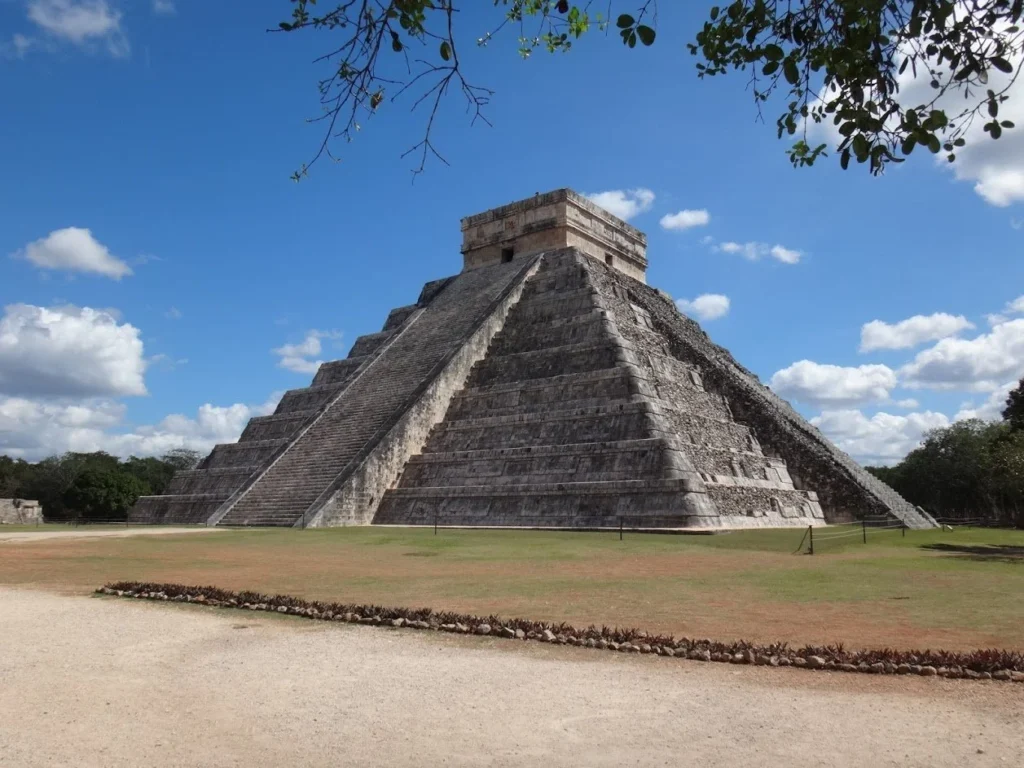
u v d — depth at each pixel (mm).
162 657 8516
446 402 36969
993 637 9297
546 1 7062
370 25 5969
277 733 6070
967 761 5398
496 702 6824
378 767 5395
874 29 6422
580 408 31297
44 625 10312
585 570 15992
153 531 30250
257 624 10375
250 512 33469
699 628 9906
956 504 63719
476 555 18938
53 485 75875
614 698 6941
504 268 45812
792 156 7656
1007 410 44875
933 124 6430
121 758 5566
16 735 6016
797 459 36812
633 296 43719
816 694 7070
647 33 6574
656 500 26797
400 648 8898
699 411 36062
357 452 33969
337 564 17219
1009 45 5891
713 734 6004
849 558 18672
